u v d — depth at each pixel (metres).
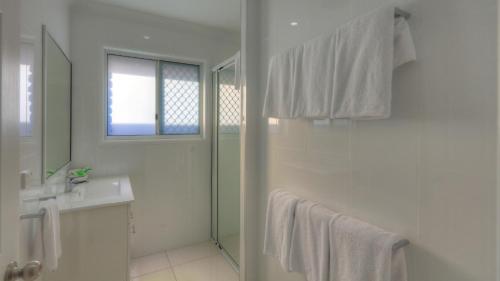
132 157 2.27
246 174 1.64
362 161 0.97
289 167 1.38
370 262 0.82
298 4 1.29
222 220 2.46
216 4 2.02
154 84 2.41
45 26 1.28
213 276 2.08
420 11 0.77
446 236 0.72
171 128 2.51
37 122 1.19
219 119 2.52
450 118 0.70
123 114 2.29
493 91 0.62
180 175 2.50
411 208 0.80
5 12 0.56
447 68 0.71
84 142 2.05
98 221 1.42
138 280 2.02
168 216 2.45
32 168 1.11
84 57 2.03
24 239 0.98
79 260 1.37
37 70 1.19
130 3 2.02
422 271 0.78
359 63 0.81
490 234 0.63
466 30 0.67
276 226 1.28
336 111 0.89
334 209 1.09
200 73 2.61
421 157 0.78
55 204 1.20
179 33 2.41
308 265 1.09
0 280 0.54
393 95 0.85
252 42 1.62
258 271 1.69
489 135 0.63
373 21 0.77
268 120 1.56
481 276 0.65
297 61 1.12
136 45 2.23
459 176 0.69
